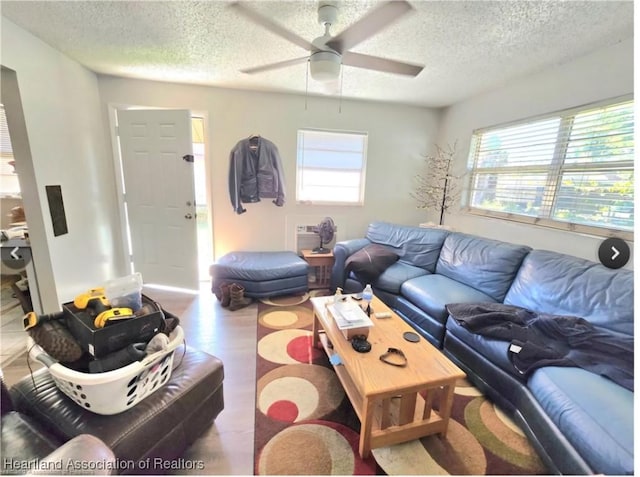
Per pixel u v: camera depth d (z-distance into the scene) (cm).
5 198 316
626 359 137
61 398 116
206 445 138
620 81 193
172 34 196
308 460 132
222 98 316
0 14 176
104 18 178
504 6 156
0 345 213
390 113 365
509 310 189
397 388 126
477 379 178
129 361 116
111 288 138
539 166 252
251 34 194
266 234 362
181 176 302
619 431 104
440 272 280
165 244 321
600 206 208
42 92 212
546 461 126
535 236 254
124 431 105
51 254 222
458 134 347
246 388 177
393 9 125
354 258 291
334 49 163
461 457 136
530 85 256
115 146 301
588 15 163
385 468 129
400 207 395
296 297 317
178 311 278
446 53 213
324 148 360
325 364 201
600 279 173
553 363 143
